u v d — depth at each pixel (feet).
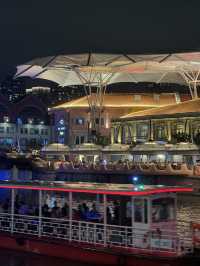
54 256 70.64
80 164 222.89
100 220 69.92
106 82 292.61
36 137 457.68
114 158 237.86
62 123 326.44
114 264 64.44
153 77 311.06
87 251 67.00
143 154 212.23
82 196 73.46
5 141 445.37
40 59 249.96
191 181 169.07
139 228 64.85
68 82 306.76
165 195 66.03
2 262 70.18
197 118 219.41
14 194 79.61
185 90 392.88
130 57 243.19
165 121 232.73
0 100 456.45
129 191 65.57
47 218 73.61
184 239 62.34
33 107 465.88
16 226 77.82
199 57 242.17
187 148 197.67
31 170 248.11
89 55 243.81
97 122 307.78
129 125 251.60
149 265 61.36
